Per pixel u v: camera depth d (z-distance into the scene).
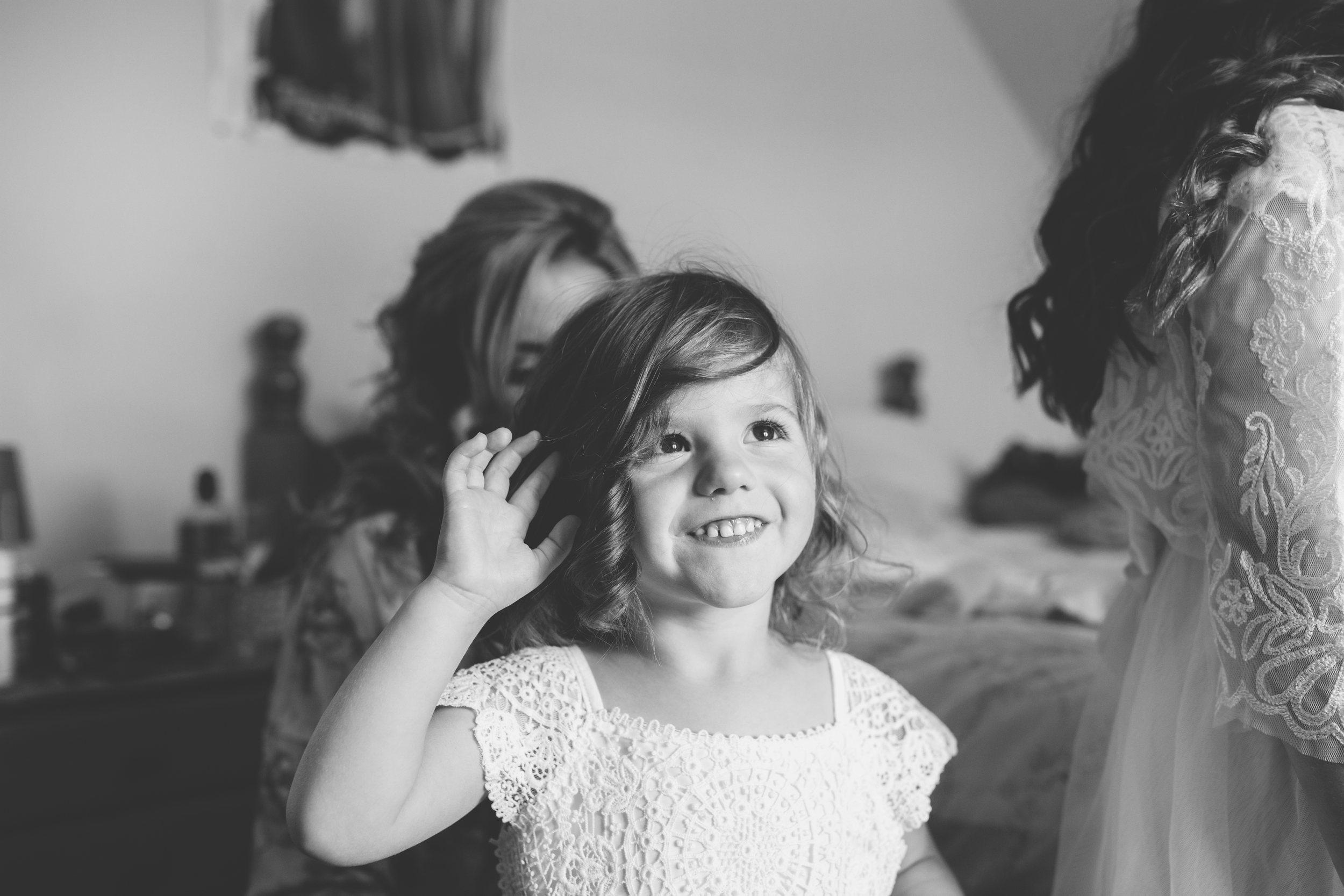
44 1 2.59
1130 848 0.97
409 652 0.81
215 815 2.26
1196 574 0.97
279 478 2.77
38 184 2.59
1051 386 1.12
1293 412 0.79
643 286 1.01
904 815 1.01
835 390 4.39
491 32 3.34
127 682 2.18
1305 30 0.91
